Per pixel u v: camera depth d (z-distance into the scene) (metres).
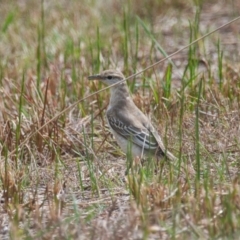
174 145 13.78
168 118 14.52
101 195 12.34
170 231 10.41
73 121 15.27
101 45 19.56
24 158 13.88
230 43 19.91
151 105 15.43
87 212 11.51
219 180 12.21
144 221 10.50
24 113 15.05
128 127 13.88
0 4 23.97
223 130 14.16
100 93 15.76
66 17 22.33
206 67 17.61
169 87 15.69
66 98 16.27
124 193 12.26
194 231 10.38
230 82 16.02
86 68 17.78
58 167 13.34
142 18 22.53
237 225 10.41
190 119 14.61
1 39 20.75
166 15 22.56
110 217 11.24
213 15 22.56
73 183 12.83
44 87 16.66
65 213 11.59
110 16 22.59
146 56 19.08
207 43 20.02
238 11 22.55
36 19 22.08
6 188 12.19
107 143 14.34
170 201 11.27
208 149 13.68
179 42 20.36
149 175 12.44
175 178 12.18
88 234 10.60
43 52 18.56
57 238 10.48
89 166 12.74
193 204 10.95
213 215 10.77
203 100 15.26
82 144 14.30
